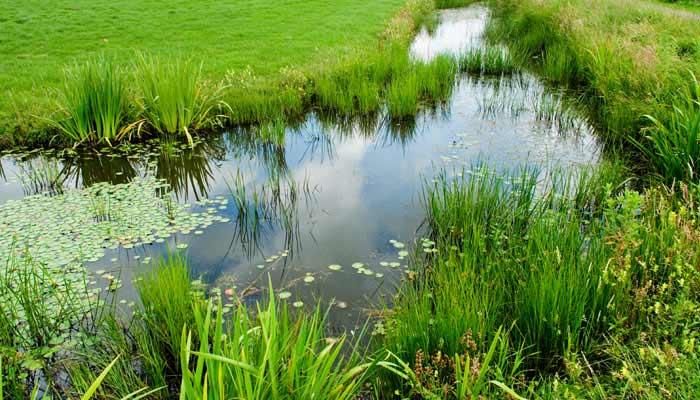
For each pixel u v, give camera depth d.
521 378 3.21
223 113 9.13
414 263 4.93
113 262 5.07
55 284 4.42
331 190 6.77
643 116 7.14
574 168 6.87
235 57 12.16
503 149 7.83
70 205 6.29
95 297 4.46
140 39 13.90
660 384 2.71
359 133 9.10
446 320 3.34
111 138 8.20
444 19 19.72
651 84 7.71
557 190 6.11
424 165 7.43
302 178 7.21
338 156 8.05
